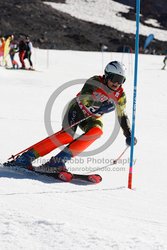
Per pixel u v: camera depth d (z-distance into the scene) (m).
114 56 75.31
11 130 15.91
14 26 112.62
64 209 7.24
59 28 117.56
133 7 155.00
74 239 5.64
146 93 33.44
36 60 61.53
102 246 5.47
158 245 5.58
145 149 14.23
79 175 9.62
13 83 35.94
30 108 22.69
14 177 9.35
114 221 6.75
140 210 7.81
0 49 49.00
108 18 139.75
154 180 10.26
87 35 116.56
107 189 9.12
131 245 5.54
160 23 147.50
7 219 6.25
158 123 21.00
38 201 7.59
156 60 71.44
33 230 5.87
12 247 5.36
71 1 149.62
